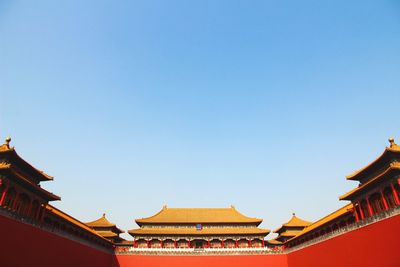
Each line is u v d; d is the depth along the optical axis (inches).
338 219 1877.5
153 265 2461.9
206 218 2908.5
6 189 1371.8
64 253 1796.3
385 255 1371.8
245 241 2677.2
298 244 2433.6
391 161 1451.8
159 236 2657.5
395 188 1390.3
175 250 2518.5
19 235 1391.5
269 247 2691.9
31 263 1467.8
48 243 1631.4
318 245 2015.3
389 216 1366.9
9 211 1337.4
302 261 2240.4
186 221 2792.8
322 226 2037.4
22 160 1513.3
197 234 2655.0
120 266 2464.3
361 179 1723.7
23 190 1504.7
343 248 1716.3
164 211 3063.5
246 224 2805.1
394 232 1325.0
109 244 2532.0
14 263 1341.0
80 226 2041.1
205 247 2635.3
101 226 2805.1
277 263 2516.0
